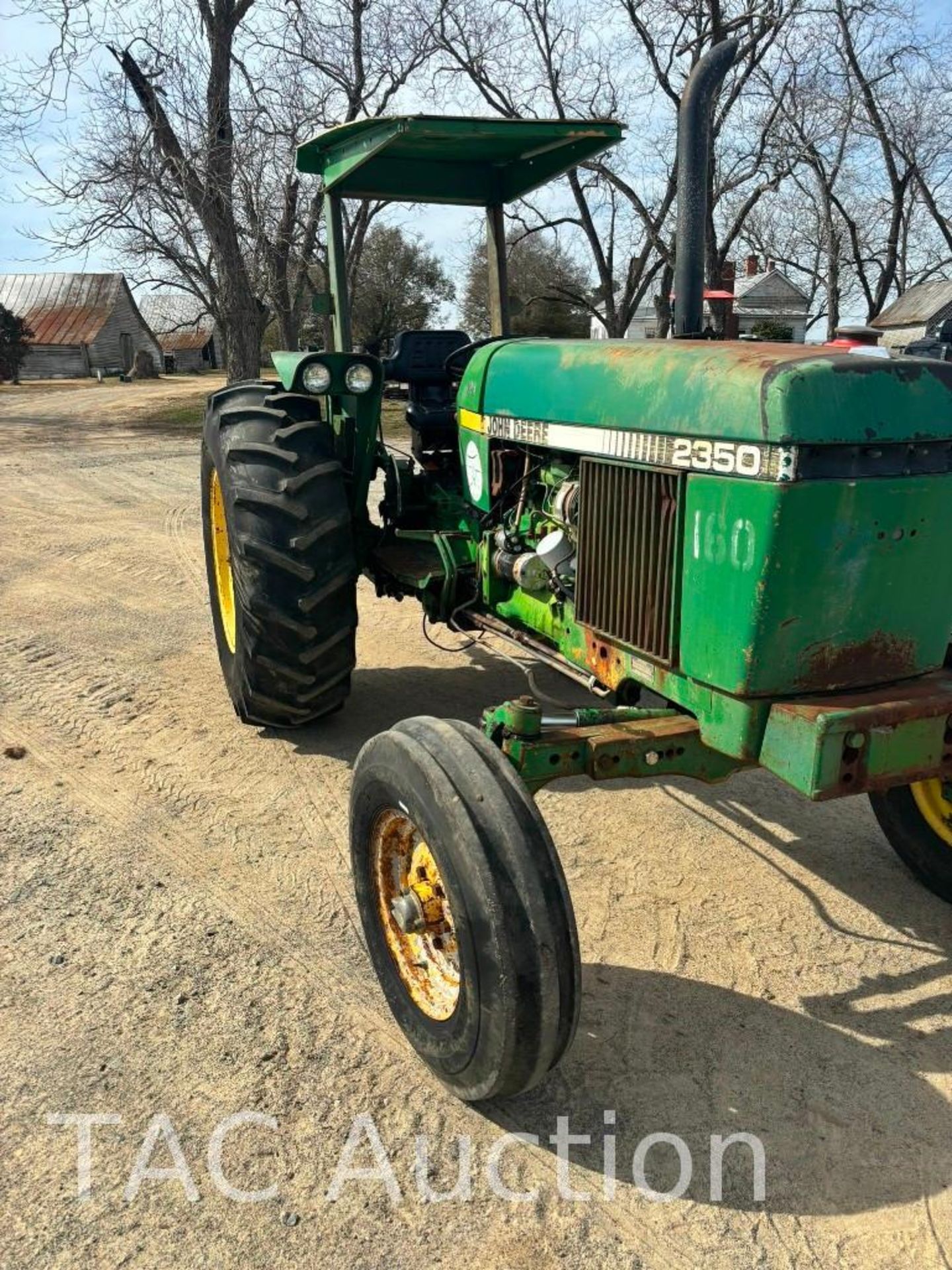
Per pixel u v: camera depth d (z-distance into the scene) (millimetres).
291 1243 2154
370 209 17906
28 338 42594
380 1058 2678
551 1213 2240
